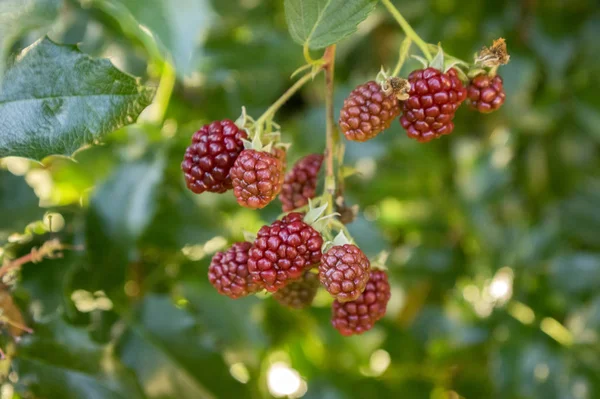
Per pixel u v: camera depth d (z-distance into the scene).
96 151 0.44
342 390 0.48
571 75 0.51
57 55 0.31
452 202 0.56
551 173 0.56
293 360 0.50
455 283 0.53
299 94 0.59
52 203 0.44
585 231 0.51
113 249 0.40
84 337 0.38
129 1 0.30
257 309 0.45
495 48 0.33
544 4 0.51
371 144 0.47
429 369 0.52
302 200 0.35
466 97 0.34
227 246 0.44
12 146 0.31
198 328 0.40
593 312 0.47
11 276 0.37
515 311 0.50
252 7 0.49
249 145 0.32
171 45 0.30
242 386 0.40
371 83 0.32
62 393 0.37
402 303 0.57
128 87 0.32
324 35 0.32
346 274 0.31
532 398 0.47
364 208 0.55
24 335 0.37
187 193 0.43
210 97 0.48
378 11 0.50
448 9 0.50
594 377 0.47
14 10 0.30
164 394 0.39
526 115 0.52
